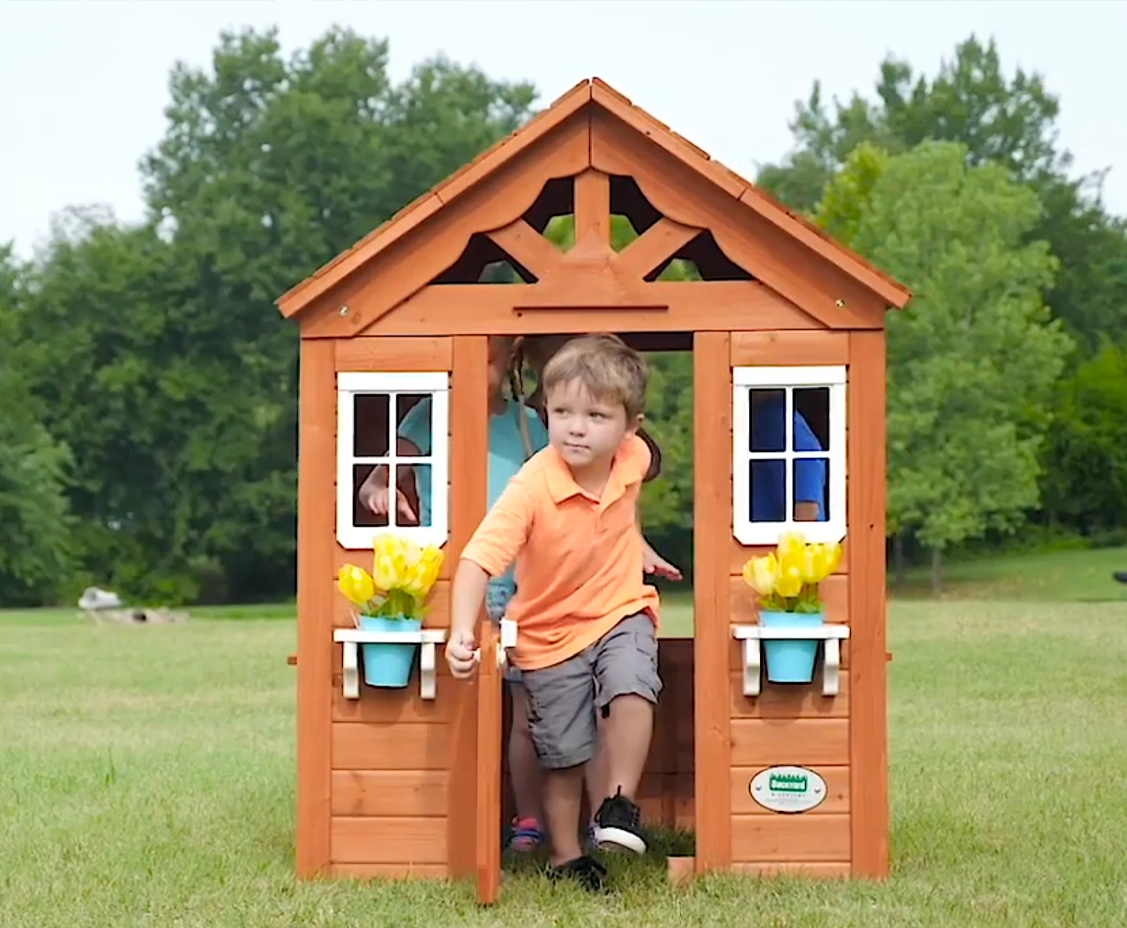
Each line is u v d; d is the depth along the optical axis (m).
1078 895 5.75
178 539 55.28
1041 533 61.94
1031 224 48.25
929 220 46.69
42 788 8.74
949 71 80.00
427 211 6.02
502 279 37.22
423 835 6.07
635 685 5.67
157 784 8.87
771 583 5.86
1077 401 61.28
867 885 5.83
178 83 59.22
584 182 6.04
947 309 46.66
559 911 5.46
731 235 6.00
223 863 6.44
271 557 57.19
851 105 75.25
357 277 6.09
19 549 53.78
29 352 55.59
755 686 5.94
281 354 55.53
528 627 5.83
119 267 55.78
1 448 53.81
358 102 59.03
